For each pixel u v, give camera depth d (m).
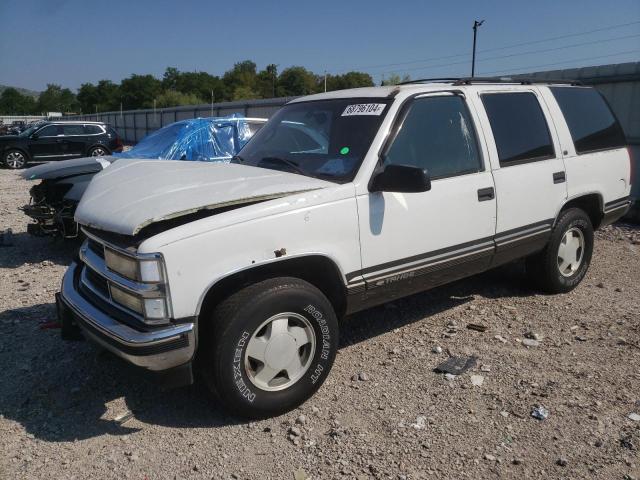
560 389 3.81
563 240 5.48
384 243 3.90
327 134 4.23
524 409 3.59
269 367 3.46
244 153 4.75
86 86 114.81
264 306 3.33
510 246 4.82
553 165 5.14
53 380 4.05
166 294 3.10
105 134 22.09
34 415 3.62
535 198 4.96
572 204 5.60
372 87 4.59
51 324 4.96
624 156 6.07
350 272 3.77
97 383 4.00
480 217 4.49
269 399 3.47
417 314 5.19
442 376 4.03
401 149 4.03
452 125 4.41
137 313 3.22
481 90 4.73
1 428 3.47
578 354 4.33
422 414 3.56
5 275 6.62
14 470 3.09
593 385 3.85
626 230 8.60
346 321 5.05
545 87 5.40
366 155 3.86
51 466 3.12
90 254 3.74
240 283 3.45
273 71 100.00
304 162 4.15
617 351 4.36
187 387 3.94
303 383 3.61
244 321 3.28
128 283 3.20
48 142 21.30
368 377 4.03
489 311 5.22
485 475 3.00
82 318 3.45
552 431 3.36
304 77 95.31
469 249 4.48
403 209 3.97
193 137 8.95
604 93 10.03
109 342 3.23
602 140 5.83
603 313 5.14
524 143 4.94
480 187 4.47
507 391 3.81
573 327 4.84
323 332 3.62
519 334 4.72
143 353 3.09
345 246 3.70
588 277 6.23
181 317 3.13
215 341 3.28
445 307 5.34
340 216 3.65
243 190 3.48
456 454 3.17
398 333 4.78
